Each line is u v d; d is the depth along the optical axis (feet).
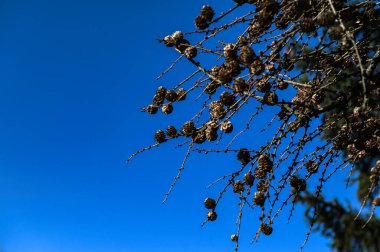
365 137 11.30
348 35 8.41
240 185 10.87
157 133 11.16
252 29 10.07
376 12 10.36
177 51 11.11
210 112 10.92
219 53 10.55
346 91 10.87
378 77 10.30
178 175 10.87
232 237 10.82
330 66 11.03
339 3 9.61
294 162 10.61
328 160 11.55
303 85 10.84
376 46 10.55
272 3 9.71
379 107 11.02
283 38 9.67
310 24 9.55
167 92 11.34
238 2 10.05
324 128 10.83
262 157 10.67
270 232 10.84
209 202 11.05
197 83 10.91
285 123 10.27
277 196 10.75
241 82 10.11
